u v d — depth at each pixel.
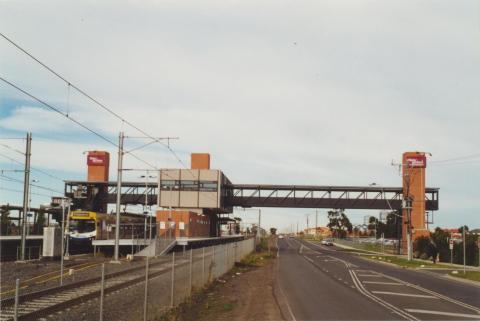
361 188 90.31
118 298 20.00
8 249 47.00
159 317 16.66
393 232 142.00
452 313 19.28
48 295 20.47
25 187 40.03
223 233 146.50
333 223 174.50
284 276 36.56
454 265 56.81
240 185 93.44
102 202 92.69
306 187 90.88
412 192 87.88
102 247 57.47
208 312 19.33
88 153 95.56
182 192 91.50
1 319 13.88
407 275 40.06
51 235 42.38
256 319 17.66
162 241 56.38
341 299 23.41
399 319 17.66
